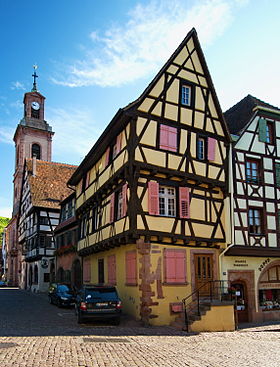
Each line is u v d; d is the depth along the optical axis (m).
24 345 8.74
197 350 9.16
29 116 51.03
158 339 10.74
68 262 26.91
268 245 17.72
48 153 51.19
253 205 17.75
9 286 52.25
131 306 15.01
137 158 14.43
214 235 16.27
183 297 14.76
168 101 15.87
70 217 27.66
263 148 18.91
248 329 14.55
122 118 15.07
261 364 7.80
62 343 9.19
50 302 22.59
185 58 16.81
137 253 14.66
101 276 19.34
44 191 37.19
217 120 17.47
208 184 16.56
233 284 17.05
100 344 9.29
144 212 14.29
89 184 21.30
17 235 51.28
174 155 15.52
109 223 16.83
